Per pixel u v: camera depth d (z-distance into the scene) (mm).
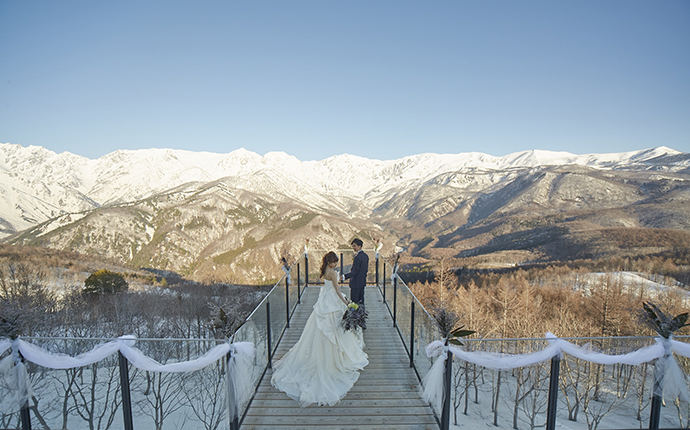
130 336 3908
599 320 32969
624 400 4133
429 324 4570
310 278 10359
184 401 3953
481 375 4121
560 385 4180
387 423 4199
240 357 3900
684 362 4172
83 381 4086
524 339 4031
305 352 4996
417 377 5215
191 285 56625
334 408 4465
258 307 5055
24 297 27734
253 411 4391
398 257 7164
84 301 32562
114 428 4051
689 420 4051
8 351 3930
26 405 4004
